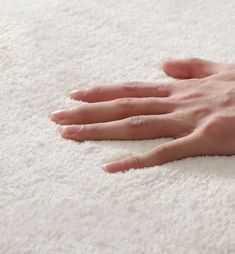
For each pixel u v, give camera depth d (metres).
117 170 0.40
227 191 0.38
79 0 0.53
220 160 0.41
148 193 0.38
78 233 0.36
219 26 0.51
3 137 0.41
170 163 0.40
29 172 0.39
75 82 0.45
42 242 0.36
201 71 0.46
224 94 0.43
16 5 0.52
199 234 0.36
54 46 0.48
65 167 0.40
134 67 0.47
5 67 0.46
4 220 0.37
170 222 0.37
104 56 0.48
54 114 0.43
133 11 0.52
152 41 0.49
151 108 0.43
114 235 0.36
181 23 0.51
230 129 0.41
